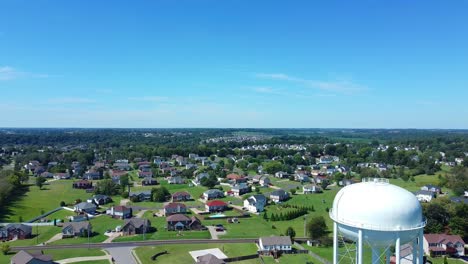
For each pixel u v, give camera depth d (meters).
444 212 89.06
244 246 81.31
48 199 128.62
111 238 87.06
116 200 132.00
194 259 72.31
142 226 91.69
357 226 39.75
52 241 84.56
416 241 41.75
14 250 77.88
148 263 69.62
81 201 123.56
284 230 94.31
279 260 73.06
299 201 129.00
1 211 109.12
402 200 40.03
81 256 73.69
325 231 86.69
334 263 44.03
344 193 43.19
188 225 95.56
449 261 73.88
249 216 109.69
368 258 66.00
